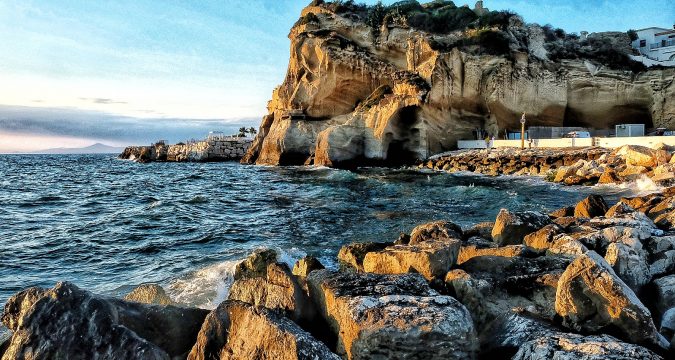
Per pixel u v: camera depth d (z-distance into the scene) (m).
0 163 100.06
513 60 48.06
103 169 69.00
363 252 9.31
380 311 4.64
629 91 47.06
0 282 11.41
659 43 51.31
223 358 4.88
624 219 9.37
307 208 22.83
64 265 13.04
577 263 5.57
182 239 16.38
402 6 61.12
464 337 4.50
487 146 45.84
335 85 57.28
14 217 21.86
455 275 6.37
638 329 4.98
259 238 16.17
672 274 7.10
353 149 49.62
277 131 58.78
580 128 48.12
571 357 4.15
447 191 26.78
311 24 59.62
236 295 6.37
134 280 11.27
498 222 9.71
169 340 5.49
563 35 54.81
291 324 4.77
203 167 66.81
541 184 28.53
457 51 48.00
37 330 5.00
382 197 25.53
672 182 22.59
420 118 47.62
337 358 4.38
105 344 4.85
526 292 6.27
